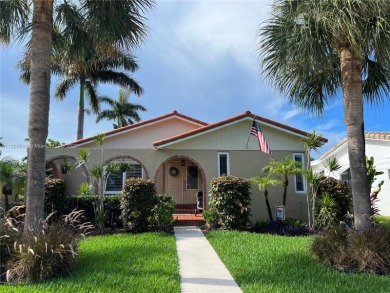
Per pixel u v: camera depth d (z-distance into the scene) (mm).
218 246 10422
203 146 17109
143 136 24516
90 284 6469
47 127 8383
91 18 9523
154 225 13516
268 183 14594
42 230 7566
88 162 17047
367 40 7844
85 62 11727
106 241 10969
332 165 16047
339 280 6855
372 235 7750
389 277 7047
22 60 11781
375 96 10211
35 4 8625
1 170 20547
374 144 20719
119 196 15203
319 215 14125
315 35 8070
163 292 6215
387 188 19641
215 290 6594
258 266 8039
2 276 6945
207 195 16531
